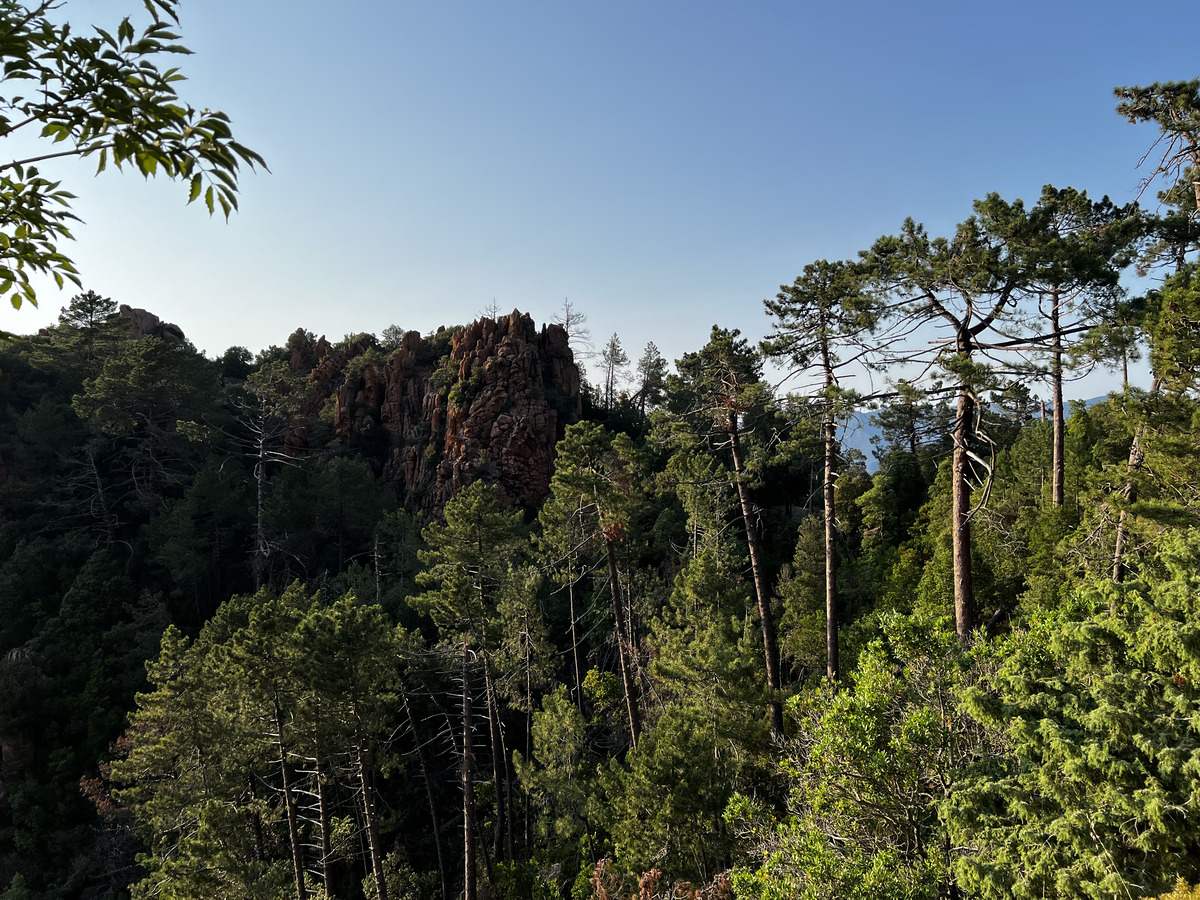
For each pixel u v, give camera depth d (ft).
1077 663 29.86
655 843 57.26
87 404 167.63
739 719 61.52
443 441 213.25
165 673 89.51
